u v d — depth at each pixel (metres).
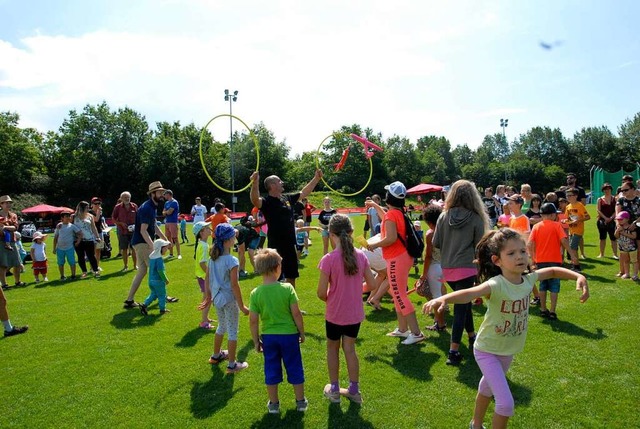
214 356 4.61
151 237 7.16
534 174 76.88
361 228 20.48
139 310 6.82
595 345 4.64
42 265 10.01
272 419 3.45
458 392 3.78
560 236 5.57
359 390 3.88
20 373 4.51
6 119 55.03
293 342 3.56
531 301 6.39
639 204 8.11
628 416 3.29
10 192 50.19
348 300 3.66
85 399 3.90
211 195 53.56
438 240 4.57
